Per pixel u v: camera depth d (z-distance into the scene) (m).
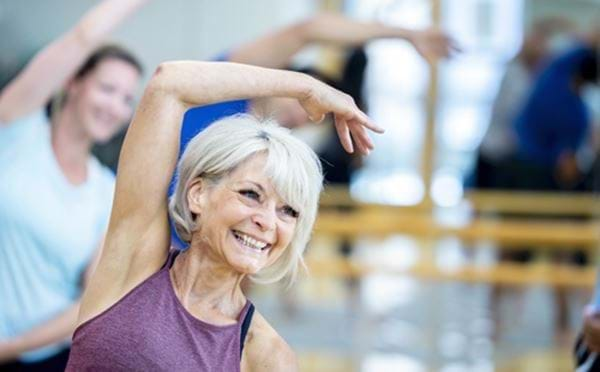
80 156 4.96
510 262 11.34
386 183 15.70
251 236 3.04
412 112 15.98
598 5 17.69
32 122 4.87
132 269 3.10
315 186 3.13
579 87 11.54
